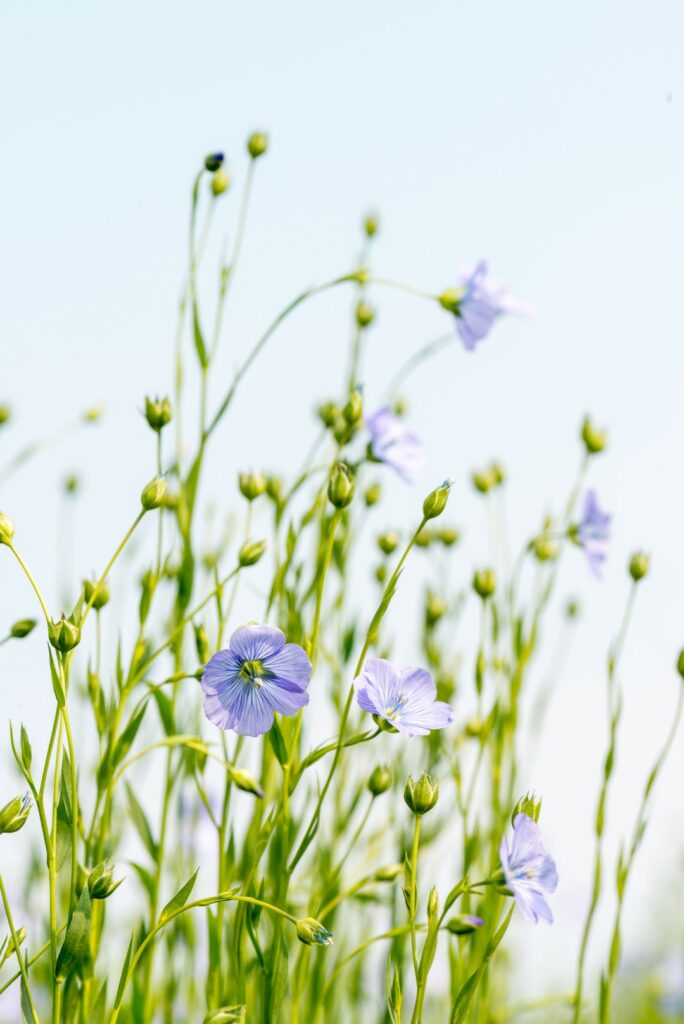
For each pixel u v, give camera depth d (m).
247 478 0.63
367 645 0.57
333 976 0.60
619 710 0.65
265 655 0.57
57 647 0.56
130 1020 0.62
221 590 0.62
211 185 0.68
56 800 0.56
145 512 0.57
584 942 0.64
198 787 0.61
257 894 0.59
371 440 0.70
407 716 0.57
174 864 0.71
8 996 0.72
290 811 0.62
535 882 0.55
